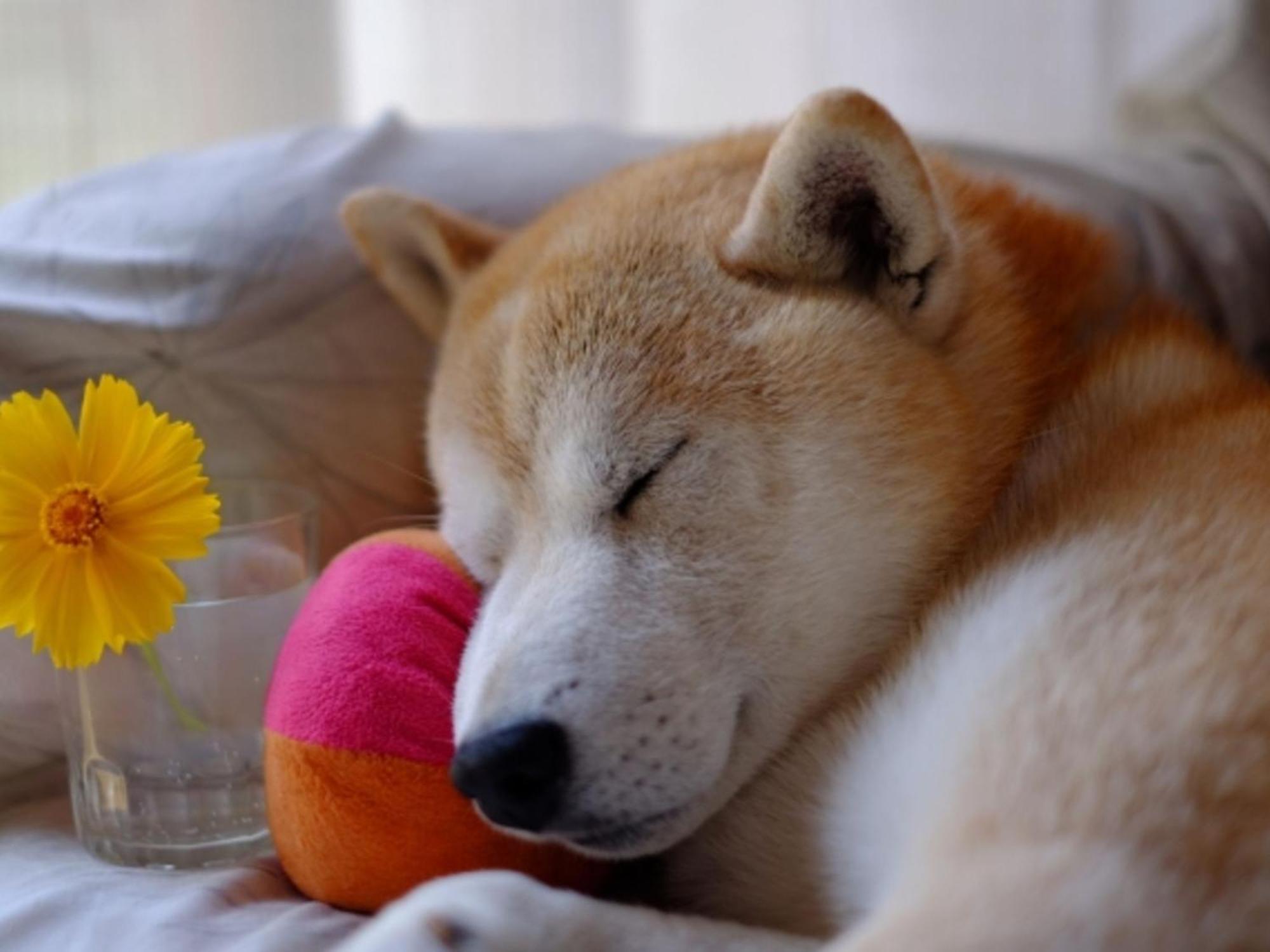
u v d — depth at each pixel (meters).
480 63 0.93
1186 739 0.45
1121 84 1.01
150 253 0.66
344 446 0.67
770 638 0.53
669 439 0.53
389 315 0.68
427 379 0.69
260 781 0.57
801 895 0.54
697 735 0.52
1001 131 1.00
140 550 0.52
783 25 0.97
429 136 0.75
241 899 0.53
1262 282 0.74
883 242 0.55
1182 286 0.73
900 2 0.97
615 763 0.51
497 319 0.58
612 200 0.60
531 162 0.74
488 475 0.56
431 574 0.56
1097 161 0.78
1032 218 0.62
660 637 0.52
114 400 0.53
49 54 0.80
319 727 0.52
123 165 0.71
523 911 0.49
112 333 0.64
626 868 0.58
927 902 0.44
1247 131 0.78
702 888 0.56
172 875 0.55
